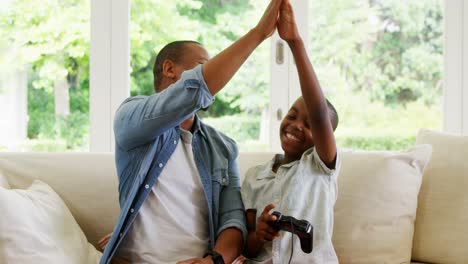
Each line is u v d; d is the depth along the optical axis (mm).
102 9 2623
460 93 2619
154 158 1456
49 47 2639
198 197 1518
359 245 1832
